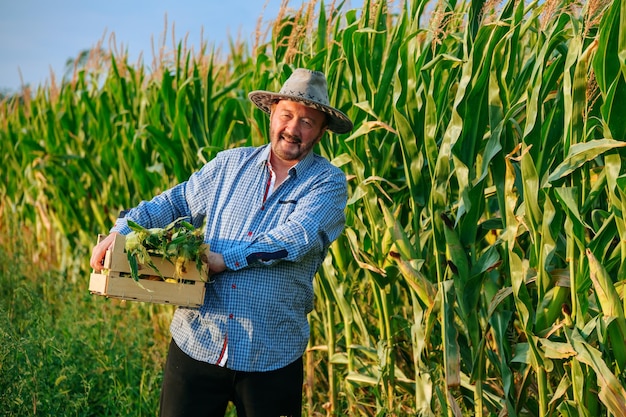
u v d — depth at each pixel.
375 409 4.14
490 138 3.16
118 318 5.46
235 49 6.99
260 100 3.20
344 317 3.97
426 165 3.62
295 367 2.94
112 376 4.22
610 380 2.73
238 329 2.81
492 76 3.16
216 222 2.96
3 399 3.75
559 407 3.02
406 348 4.12
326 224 2.88
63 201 7.27
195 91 5.27
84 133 7.35
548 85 3.04
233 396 2.91
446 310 3.27
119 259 2.72
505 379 3.21
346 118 2.91
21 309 5.83
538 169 3.04
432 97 3.38
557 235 2.99
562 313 3.13
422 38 3.84
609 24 2.66
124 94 6.52
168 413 2.93
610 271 3.01
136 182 6.39
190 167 5.35
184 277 2.75
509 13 3.21
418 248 3.54
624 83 2.67
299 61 4.46
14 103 9.08
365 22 3.90
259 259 2.72
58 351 4.37
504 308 3.38
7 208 8.98
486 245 3.85
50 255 7.78
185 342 2.89
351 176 3.88
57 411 3.87
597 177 3.13
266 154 2.97
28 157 8.17
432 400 3.48
